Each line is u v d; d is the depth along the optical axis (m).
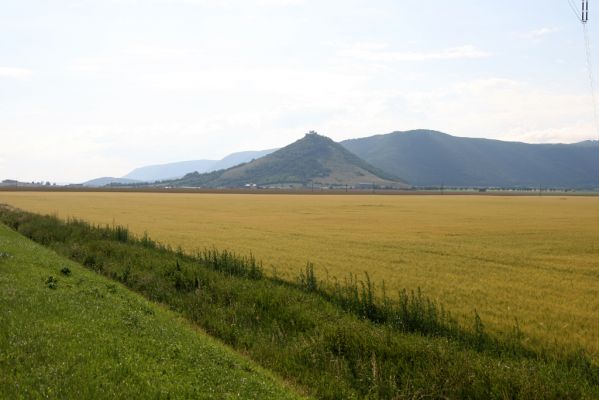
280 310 16.03
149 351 10.54
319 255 33.53
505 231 54.34
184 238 43.31
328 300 18.14
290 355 12.38
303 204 116.56
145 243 31.53
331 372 11.34
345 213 85.94
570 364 12.21
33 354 9.27
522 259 33.06
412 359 11.27
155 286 20.08
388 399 10.12
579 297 21.08
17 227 43.66
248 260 29.20
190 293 18.81
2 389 7.70
